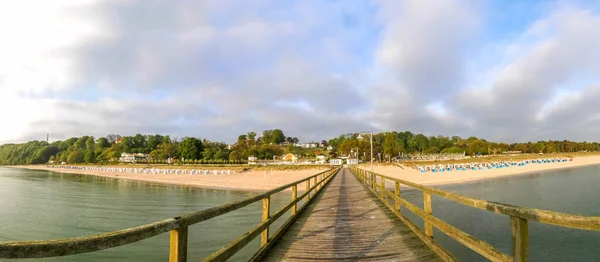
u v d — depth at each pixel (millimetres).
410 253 5234
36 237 15680
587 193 26719
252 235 4508
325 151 143375
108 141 152875
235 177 58844
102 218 19828
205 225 16062
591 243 12195
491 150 109562
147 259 11797
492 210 2943
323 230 7242
